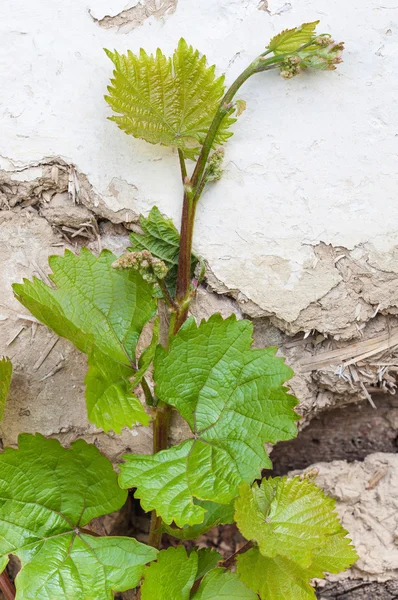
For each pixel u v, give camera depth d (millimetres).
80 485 692
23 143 714
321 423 817
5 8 716
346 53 708
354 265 714
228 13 712
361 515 790
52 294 680
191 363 675
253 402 670
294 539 646
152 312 688
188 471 662
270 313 723
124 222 722
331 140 708
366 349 736
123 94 678
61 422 744
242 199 710
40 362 736
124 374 676
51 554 675
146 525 837
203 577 675
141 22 715
